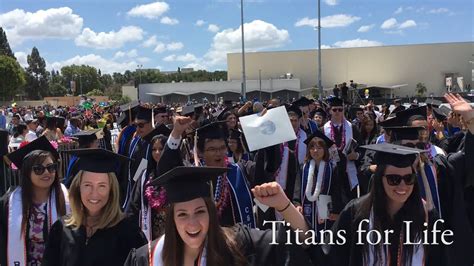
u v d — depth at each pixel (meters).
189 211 2.50
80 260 3.25
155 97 73.75
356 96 27.44
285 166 6.39
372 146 3.32
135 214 4.56
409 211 3.06
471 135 4.00
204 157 4.48
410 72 72.44
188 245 2.52
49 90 134.00
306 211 6.03
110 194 3.41
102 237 3.31
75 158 5.23
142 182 4.73
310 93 70.25
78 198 3.38
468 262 3.87
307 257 2.61
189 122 4.26
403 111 6.21
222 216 4.32
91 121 18.73
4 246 3.86
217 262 2.43
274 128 3.94
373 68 73.25
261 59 75.62
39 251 3.90
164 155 4.29
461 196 4.07
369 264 3.05
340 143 7.92
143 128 6.87
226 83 72.00
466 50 70.88
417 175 3.29
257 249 2.54
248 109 10.95
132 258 2.69
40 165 3.90
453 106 4.08
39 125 16.81
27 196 3.92
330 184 6.05
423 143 5.12
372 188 3.10
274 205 2.60
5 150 7.85
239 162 6.09
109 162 3.43
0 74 82.12
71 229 3.34
